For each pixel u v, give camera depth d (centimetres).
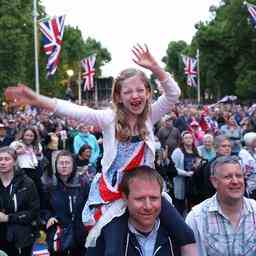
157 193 311
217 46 6488
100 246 331
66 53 8638
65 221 718
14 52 4656
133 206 311
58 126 2017
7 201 716
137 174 313
